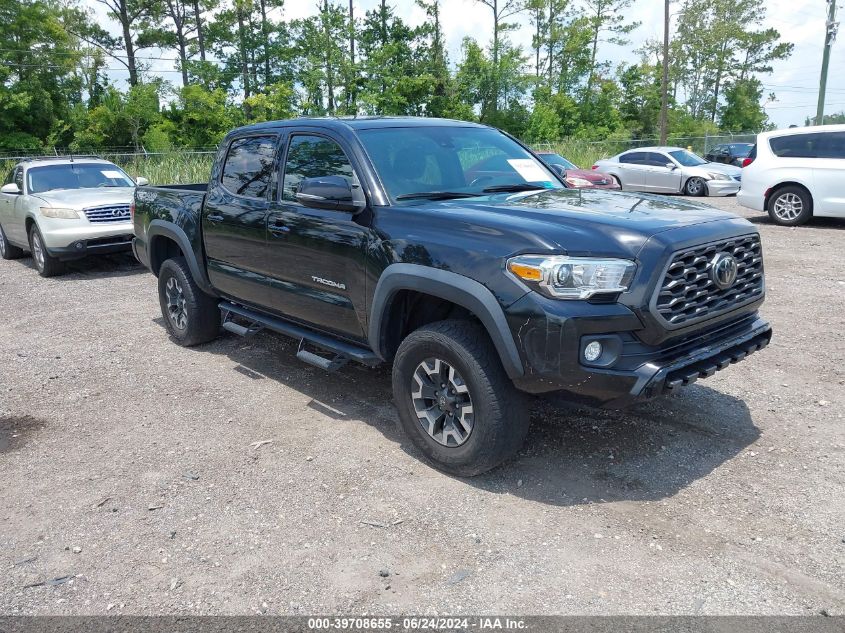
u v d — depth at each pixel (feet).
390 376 18.13
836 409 15.01
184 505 12.10
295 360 19.66
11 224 37.24
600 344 10.77
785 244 34.78
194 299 20.17
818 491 11.73
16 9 135.33
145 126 142.20
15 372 19.57
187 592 9.75
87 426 15.70
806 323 21.15
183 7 175.11
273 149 16.46
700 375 11.37
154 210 21.06
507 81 163.53
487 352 11.62
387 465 13.28
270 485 12.69
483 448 11.87
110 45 173.78
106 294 29.53
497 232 11.46
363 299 13.67
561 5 186.91
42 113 136.15
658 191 66.74
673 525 10.91
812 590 9.27
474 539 10.73
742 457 13.03
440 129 15.92
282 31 181.37
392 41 167.12
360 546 10.68
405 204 13.50
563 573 9.82
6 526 11.66
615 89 182.29
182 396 17.29
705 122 194.80
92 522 11.66
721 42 205.05
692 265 11.24
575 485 12.23
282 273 15.87
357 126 14.89
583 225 11.29
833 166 38.78
